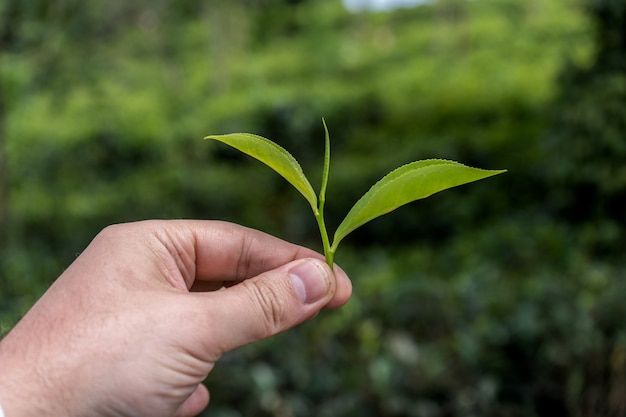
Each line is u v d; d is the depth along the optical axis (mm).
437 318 3619
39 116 12430
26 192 10234
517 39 16656
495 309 3744
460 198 8453
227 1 18094
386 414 2842
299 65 18328
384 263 7223
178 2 15711
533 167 8469
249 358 2965
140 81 15594
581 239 6242
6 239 7766
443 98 13398
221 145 12492
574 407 2812
